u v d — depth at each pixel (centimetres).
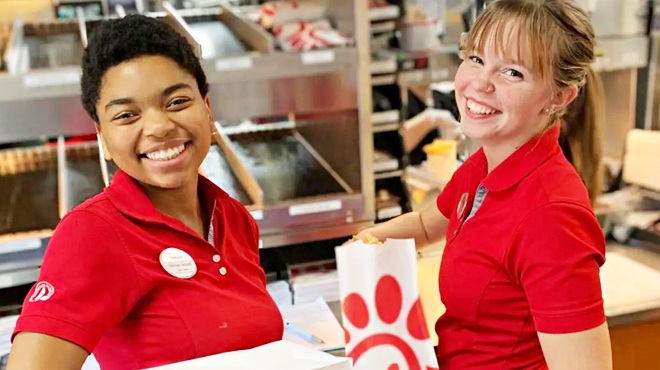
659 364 196
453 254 125
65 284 101
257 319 119
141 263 109
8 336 193
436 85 301
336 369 101
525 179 116
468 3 301
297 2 272
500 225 117
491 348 122
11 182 254
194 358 112
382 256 112
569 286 108
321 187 240
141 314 111
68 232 105
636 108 289
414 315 113
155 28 108
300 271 227
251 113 226
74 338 100
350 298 112
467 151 216
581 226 110
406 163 298
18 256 206
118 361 114
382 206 280
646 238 239
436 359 118
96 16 297
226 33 269
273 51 226
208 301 114
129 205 110
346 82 230
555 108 116
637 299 196
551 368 111
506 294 118
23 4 306
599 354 108
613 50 276
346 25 239
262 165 261
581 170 173
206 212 127
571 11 112
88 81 108
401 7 303
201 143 113
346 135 240
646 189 263
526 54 110
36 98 208
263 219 224
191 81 111
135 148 108
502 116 115
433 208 155
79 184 248
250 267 127
